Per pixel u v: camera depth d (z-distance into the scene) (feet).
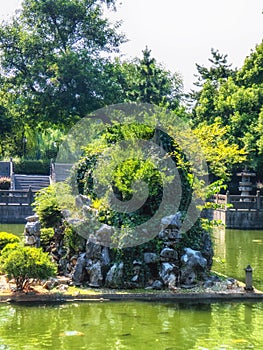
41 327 38.81
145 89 134.82
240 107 132.67
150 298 46.62
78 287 48.75
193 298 46.91
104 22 146.51
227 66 163.02
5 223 116.88
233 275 57.88
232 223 117.19
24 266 45.98
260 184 138.72
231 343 36.04
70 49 144.87
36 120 145.69
